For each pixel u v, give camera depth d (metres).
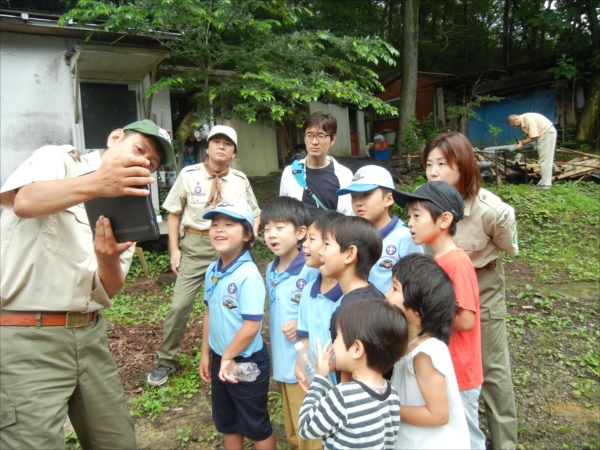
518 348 3.89
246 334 2.37
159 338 4.38
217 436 2.90
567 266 5.61
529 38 23.59
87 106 7.61
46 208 1.66
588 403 3.15
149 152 1.91
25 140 7.33
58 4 12.22
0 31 7.04
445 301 1.83
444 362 1.78
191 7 6.54
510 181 9.60
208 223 3.51
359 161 15.24
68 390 1.94
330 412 1.69
